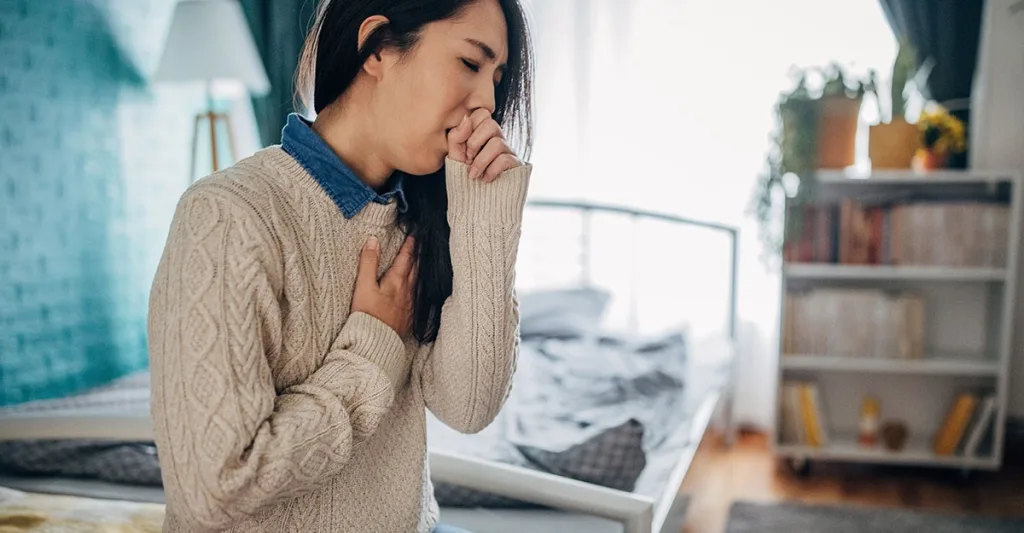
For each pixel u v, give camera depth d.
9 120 2.24
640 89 3.20
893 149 2.79
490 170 0.87
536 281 3.34
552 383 2.23
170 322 0.71
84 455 1.56
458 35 0.82
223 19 2.62
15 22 2.25
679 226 3.23
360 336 0.83
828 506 2.63
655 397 2.20
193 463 0.69
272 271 0.76
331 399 0.77
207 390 0.70
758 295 3.26
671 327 3.07
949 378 3.03
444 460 1.25
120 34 2.65
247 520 0.79
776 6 3.09
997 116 2.96
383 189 0.92
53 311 2.43
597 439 1.51
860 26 3.03
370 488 0.89
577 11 3.15
